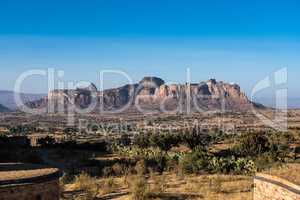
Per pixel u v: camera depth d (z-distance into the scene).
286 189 23.48
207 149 82.94
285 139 94.94
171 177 50.62
